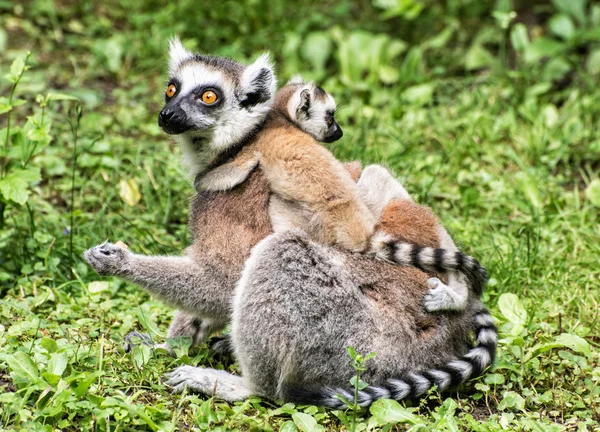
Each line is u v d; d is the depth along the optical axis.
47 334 10.69
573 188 15.52
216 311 10.17
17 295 11.88
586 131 16.47
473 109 17.59
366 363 9.20
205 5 21.42
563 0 18.86
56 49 19.94
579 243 13.34
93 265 10.07
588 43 19.22
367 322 9.26
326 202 9.55
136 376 9.89
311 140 10.07
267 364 9.34
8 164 13.22
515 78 18.55
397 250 9.52
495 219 14.30
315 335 9.20
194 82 10.43
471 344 10.12
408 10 20.31
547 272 12.57
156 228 13.93
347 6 21.44
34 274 12.42
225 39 20.72
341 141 15.80
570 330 11.33
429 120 17.27
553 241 13.45
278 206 9.90
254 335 9.30
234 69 10.58
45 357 9.64
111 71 19.11
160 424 8.88
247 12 21.27
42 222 13.48
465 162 15.96
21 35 20.22
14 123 16.67
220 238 10.02
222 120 10.30
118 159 15.69
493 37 20.14
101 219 13.60
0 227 12.94
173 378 9.82
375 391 9.10
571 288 12.23
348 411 9.27
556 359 10.55
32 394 9.12
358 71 18.70
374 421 8.90
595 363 10.66
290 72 19.22
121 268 10.03
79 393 8.96
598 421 9.50
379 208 10.42
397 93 18.28
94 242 13.09
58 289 11.97
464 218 14.27
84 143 15.76
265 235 9.95
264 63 10.43
